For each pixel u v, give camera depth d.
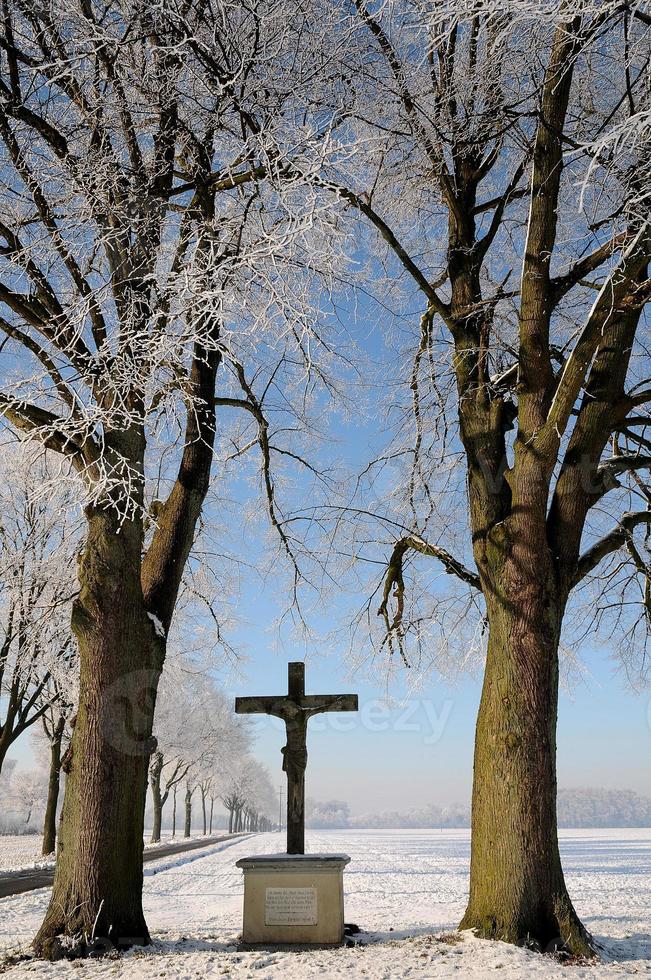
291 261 7.81
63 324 8.06
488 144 9.85
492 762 7.76
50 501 8.86
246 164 8.66
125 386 7.77
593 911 11.27
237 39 7.85
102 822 7.65
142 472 8.57
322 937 7.63
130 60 8.05
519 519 8.27
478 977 6.03
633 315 8.75
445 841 56.06
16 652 17.64
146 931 7.74
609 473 8.58
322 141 7.41
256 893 7.80
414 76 8.45
